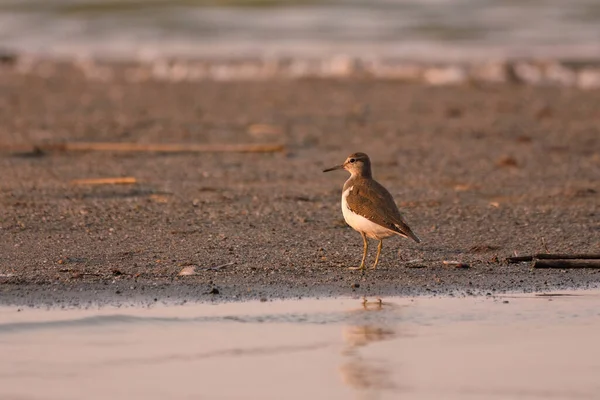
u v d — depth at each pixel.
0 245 12.89
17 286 11.20
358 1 49.84
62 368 8.90
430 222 14.55
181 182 17.36
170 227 14.02
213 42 40.28
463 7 48.19
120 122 24.11
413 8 47.94
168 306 10.68
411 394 8.40
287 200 15.94
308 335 9.84
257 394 8.37
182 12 47.19
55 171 18.12
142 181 17.31
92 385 8.52
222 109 26.45
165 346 9.48
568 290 11.49
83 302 10.73
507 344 9.68
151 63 35.72
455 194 16.59
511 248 13.23
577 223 14.58
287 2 49.22
